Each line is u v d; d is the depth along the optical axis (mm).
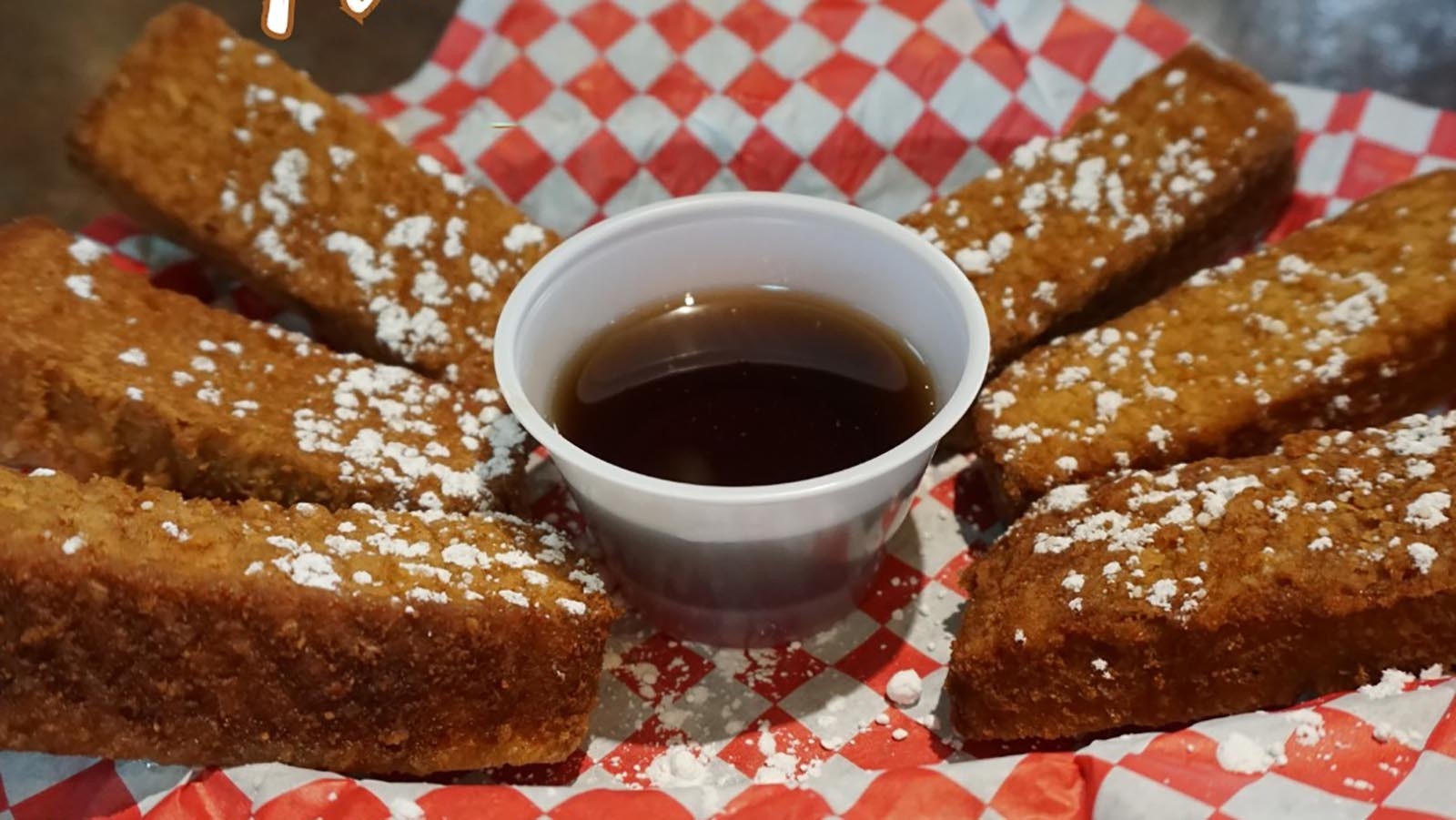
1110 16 313
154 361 239
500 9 325
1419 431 224
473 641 207
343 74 331
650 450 224
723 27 321
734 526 211
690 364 237
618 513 218
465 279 262
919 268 228
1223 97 281
